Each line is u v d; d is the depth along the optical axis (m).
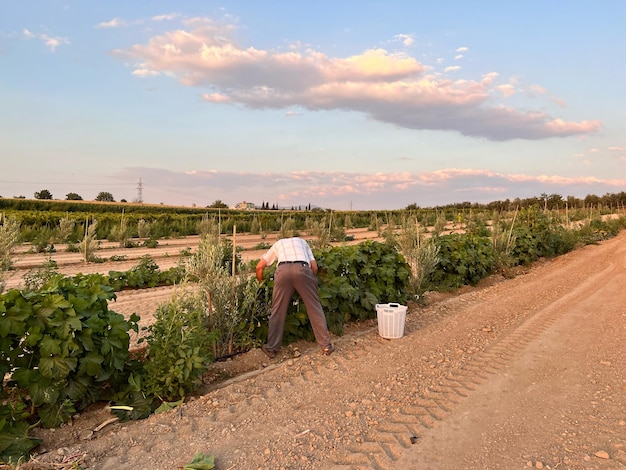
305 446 3.74
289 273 5.94
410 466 3.46
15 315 3.98
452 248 11.73
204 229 26.23
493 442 3.80
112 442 3.81
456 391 4.88
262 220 33.72
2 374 3.98
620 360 5.75
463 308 9.01
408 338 6.90
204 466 3.37
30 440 3.77
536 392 4.84
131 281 11.15
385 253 8.77
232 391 4.87
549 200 48.12
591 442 3.77
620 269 13.86
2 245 9.42
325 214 42.72
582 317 8.07
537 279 12.59
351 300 7.38
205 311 6.03
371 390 4.91
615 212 47.12
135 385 4.58
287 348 6.47
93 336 4.35
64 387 4.14
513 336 6.95
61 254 17.75
